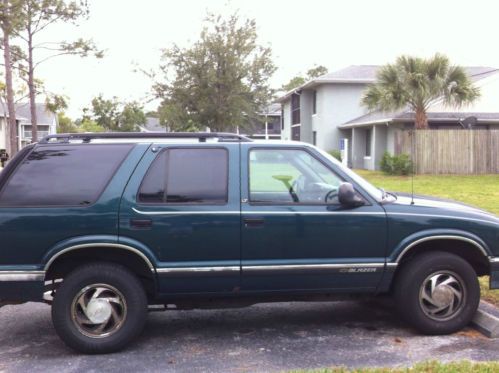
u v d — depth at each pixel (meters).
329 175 5.11
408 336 5.16
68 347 4.99
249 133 40.34
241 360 4.62
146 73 37.47
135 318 4.80
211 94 31.78
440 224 5.04
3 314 6.02
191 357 4.71
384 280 5.03
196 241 4.79
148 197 4.81
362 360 4.57
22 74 28.73
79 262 4.89
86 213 4.70
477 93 23.70
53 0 25.77
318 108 35.91
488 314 5.25
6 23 23.34
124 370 4.44
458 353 4.68
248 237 4.84
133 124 61.97
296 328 5.46
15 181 4.79
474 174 23.66
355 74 34.78
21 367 4.54
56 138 4.98
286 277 4.91
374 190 5.25
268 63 32.62
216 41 31.27
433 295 5.08
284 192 5.00
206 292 4.89
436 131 23.78
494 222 5.17
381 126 29.19
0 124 45.19
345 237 4.95
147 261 4.75
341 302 6.37
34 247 4.65
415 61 23.50
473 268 5.54
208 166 4.95
